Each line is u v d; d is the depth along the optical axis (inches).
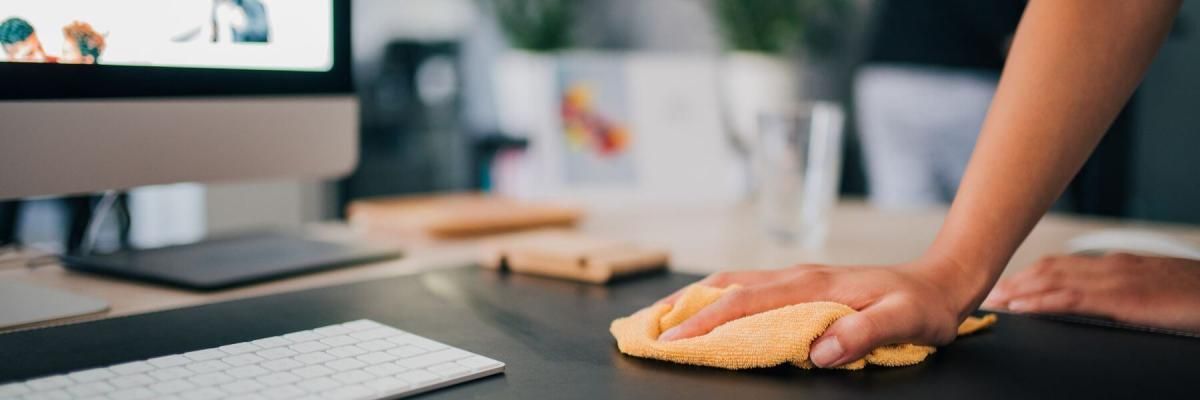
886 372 38.0
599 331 41.1
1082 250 54.0
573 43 71.2
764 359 37.8
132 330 40.3
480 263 50.3
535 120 68.2
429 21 90.6
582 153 68.5
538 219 59.9
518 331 40.9
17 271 48.3
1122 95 41.3
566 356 38.9
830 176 58.5
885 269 40.3
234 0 46.0
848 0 94.7
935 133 88.9
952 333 39.4
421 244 55.3
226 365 36.7
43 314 41.5
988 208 40.8
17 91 41.7
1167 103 90.3
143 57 44.0
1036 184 40.8
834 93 95.9
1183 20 89.8
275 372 36.4
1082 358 39.1
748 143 71.8
